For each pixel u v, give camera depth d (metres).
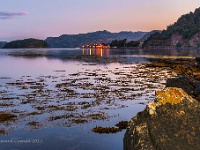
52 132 19.61
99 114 24.39
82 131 19.78
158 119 12.59
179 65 70.75
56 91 36.31
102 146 17.03
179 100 13.23
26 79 50.41
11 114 24.39
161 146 11.19
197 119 12.21
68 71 66.19
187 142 11.28
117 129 19.89
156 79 47.72
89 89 37.72
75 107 27.09
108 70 67.38
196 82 26.70
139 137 11.91
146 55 145.12
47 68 75.12
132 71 63.50
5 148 16.70
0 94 34.44
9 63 95.00
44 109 26.33
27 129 20.27
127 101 29.84
